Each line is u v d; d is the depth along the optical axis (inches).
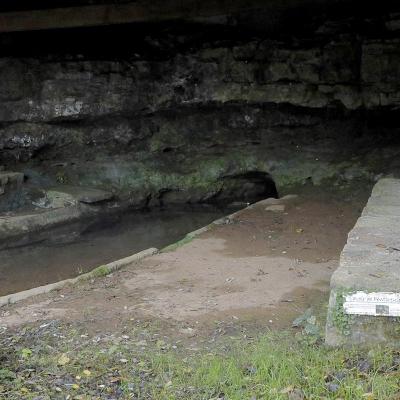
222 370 169.3
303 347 180.2
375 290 171.8
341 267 187.5
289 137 497.0
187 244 329.4
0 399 157.9
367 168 445.7
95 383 167.9
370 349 170.4
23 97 487.2
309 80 473.1
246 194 506.3
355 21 469.4
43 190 470.9
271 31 491.8
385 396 147.9
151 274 278.4
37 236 423.5
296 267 279.1
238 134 506.0
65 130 503.2
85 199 468.1
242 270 277.6
